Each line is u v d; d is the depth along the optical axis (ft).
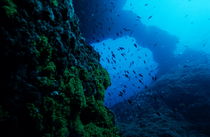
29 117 9.29
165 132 38.73
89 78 16.85
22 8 9.61
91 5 47.62
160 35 83.25
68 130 12.35
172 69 75.20
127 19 69.72
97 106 17.24
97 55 22.80
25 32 9.41
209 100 45.68
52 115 10.82
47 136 10.21
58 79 12.42
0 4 8.30
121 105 63.67
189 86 53.21
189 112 46.19
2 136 8.39
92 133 14.89
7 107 8.42
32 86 9.74
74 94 13.41
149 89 61.46
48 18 11.75
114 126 20.11
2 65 8.27
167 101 53.31
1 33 8.01
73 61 14.99
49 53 11.15
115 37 67.46
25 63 9.46
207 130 39.55
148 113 51.47
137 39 79.36
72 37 14.61
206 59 70.18
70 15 15.40
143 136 38.60
